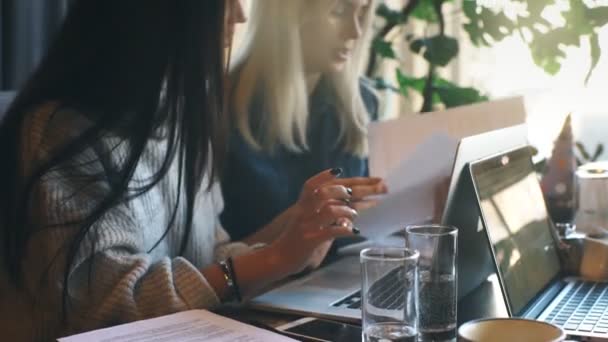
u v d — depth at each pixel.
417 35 2.15
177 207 1.17
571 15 1.91
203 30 1.10
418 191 1.28
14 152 1.09
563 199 1.56
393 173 1.29
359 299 1.11
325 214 1.13
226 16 1.24
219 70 1.14
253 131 1.82
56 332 1.07
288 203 1.80
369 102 2.14
